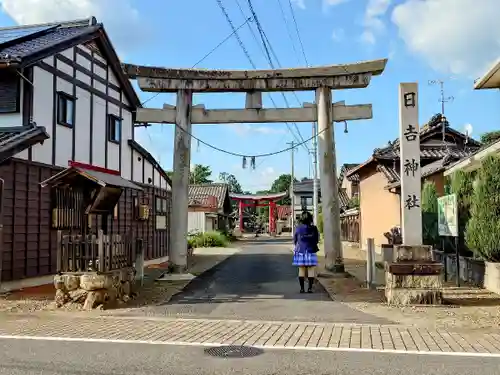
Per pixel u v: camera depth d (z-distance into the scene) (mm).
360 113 14977
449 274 14352
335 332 7422
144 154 20172
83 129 15500
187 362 5715
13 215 12055
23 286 12383
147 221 20953
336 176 15117
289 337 7074
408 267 10023
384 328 7719
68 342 6742
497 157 11352
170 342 6742
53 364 5621
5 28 17203
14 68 12117
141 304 10242
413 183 10461
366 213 28922
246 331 7512
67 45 14281
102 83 16875
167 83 14867
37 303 10133
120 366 5543
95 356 5980
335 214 14984
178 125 14898
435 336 7121
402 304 9891
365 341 6801
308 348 6391
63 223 12773
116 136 17984
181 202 14945
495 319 8352
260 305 10055
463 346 6508
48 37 14906
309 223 12141
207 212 44000
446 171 15992
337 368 5465
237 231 63219
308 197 65750
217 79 14875
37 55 12625
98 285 9555
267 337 7074
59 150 14086
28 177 12656
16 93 12695
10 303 10125
